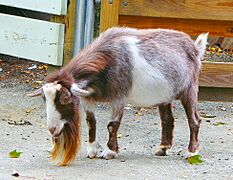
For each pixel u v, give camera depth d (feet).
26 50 34.58
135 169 22.77
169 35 24.62
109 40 23.52
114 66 23.16
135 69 23.49
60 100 21.75
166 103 24.67
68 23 33.09
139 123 30.12
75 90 21.83
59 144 22.57
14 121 29.43
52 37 33.37
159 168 23.12
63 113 21.95
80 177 21.42
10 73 37.88
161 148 25.17
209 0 32.94
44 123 29.40
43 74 38.01
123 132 28.55
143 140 27.48
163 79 23.90
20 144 25.85
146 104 24.35
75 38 33.17
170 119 25.30
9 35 35.09
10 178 20.98
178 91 24.57
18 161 23.30
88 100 23.31
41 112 31.09
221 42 41.65
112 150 24.17
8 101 32.50
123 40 23.57
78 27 32.94
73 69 22.66
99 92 23.17
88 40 33.09
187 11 32.86
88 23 32.94
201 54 25.32
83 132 27.84
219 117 32.22
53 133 21.97
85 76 22.74
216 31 33.88
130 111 32.09
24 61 40.29
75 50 33.19
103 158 24.04
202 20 33.55
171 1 32.63
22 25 34.45
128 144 26.71
